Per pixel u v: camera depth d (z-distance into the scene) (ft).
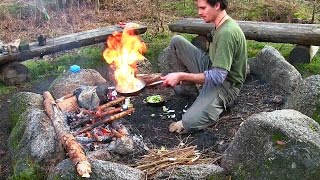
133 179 9.31
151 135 11.87
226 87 11.94
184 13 24.02
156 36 20.67
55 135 10.75
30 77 16.87
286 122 9.50
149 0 26.08
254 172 9.31
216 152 11.00
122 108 12.45
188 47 12.91
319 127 9.80
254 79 14.98
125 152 10.81
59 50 16.66
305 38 15.65
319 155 8.83
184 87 13.57
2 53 15.99
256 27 16.52
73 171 9.32
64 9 25.00
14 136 11.72
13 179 10.43
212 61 11.71
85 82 13.99
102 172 9.27
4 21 22.89
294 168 8.87
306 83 11.71
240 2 23.91
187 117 11.71
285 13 22.33
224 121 12.36
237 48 11.43
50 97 12.73
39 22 23.09
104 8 25.52
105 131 11.50
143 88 12.13
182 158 10.46
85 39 17.10
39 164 10.33
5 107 14.71
